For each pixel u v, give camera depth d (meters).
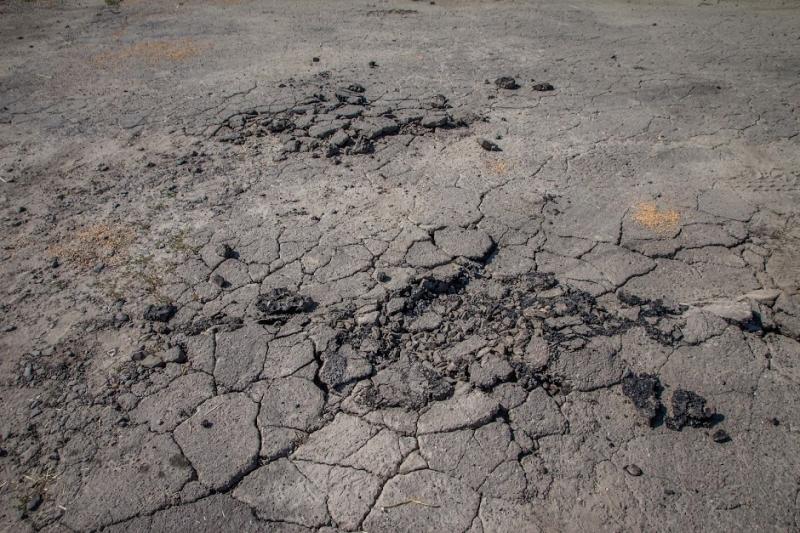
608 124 5.85
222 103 6.44
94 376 3.35
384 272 3.99
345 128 5.79
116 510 2.73
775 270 3.94
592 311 3.63
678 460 2.86
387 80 6.94
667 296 3.76
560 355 3.35
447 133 5.70
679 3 10.20
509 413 3.08
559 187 4.87
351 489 2.79
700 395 3.14
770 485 2.74
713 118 5.92
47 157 5.59
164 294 3.90
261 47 8.23
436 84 6.80
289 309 3.68
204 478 2.84
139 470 2.88
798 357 3.33
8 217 4.74
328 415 3.10
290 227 4.48
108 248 4.34
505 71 7.17
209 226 4.52
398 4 10.32
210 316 3.71
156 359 3.42
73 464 2.92
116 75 7.40
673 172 5.04
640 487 2.76
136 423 3.09
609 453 2.90
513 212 4.56
